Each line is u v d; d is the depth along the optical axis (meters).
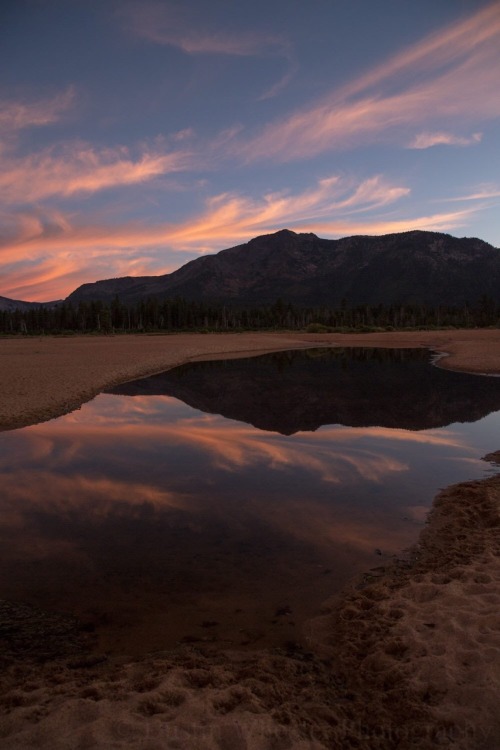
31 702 3.79
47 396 19.91
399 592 5.50
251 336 90.06
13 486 9.65
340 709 3.80
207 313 139.38
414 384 24.61
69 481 9.95
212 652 4.62
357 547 6.88
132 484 9.78
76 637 4.89
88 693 3.88
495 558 6.12
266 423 15.87
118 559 6.60
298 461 11.36
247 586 5.88
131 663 4.37
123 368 30.91
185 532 7.46
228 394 22.44
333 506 8.49
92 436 14.02
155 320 131.88
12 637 4.87
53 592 5.76
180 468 10.86
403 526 7.59
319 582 5.95
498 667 4.02
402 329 110.19
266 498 8.93
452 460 11.28
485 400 19.59
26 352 46.06
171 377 29.34
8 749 3.23
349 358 42.69
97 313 130.12
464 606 5.03
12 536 7.35
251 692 3.91
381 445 12.80
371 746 3.43
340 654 4.57
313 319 136.38
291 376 29.36
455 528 7.36
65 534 7.41
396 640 4.56
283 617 5.23
